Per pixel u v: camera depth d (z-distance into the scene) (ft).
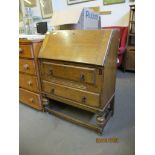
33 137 4.39
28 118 5.27
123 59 9.75
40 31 7.02
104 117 4.25
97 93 3.78
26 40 4.50
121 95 6.64
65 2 11.13
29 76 5.15
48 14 12.03
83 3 10.66
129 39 9.70
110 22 10.37
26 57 4.83
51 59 4.25
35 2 12.30
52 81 4.65
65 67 4.05
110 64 3.92
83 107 4.28
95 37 3.77
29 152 3.88
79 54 3.79
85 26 5.02
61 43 4.25
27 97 5.70
